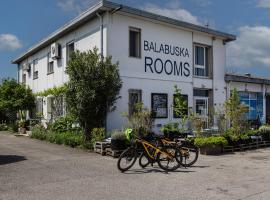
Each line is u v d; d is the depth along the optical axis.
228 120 14.62
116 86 13.23
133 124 12.98
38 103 22.77
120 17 15.09
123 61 15.13
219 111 15.99
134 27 15.59
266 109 22.95
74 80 12.98
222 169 9.41
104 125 14.16
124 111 15.03
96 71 12.90
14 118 26.53
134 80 15.50
